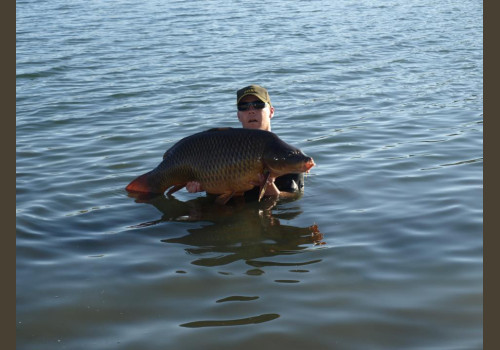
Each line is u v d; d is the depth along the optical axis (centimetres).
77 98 1169
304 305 455
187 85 1251
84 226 612
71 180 738
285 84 1248
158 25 2053
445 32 1844
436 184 694
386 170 744
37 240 579
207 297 471
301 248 550
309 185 706
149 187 677
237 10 2381
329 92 1178
